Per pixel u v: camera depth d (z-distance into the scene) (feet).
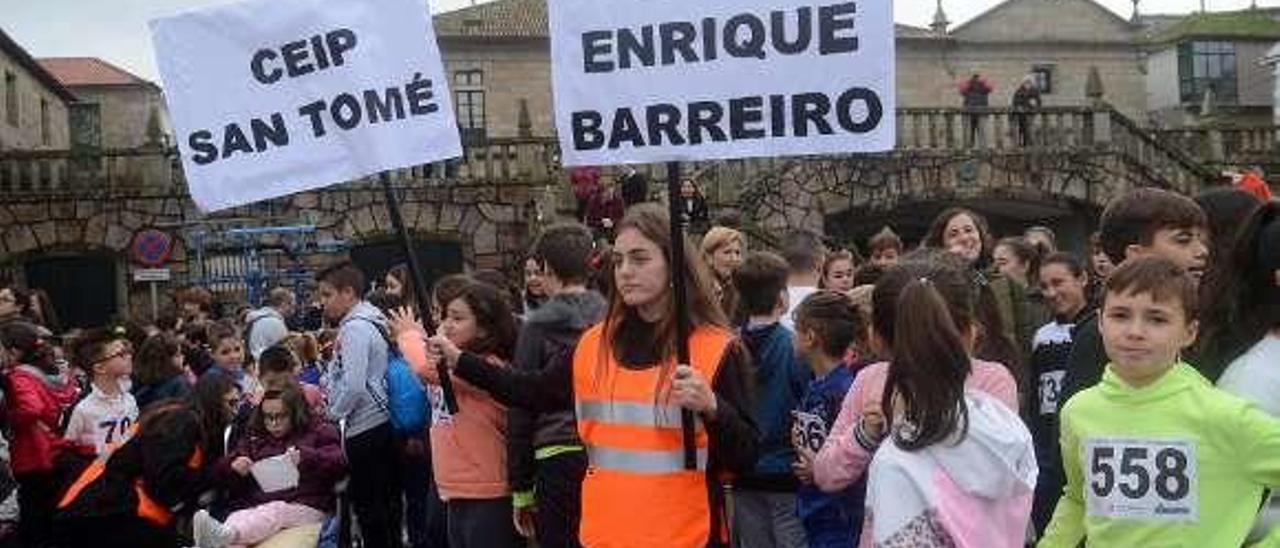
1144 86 157.38
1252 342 12.01
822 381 18.56
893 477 12.99
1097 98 87.76
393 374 27.14
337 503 27.30
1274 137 98.99
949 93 152.15
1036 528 20.33
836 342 18.43
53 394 31.50
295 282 75.51
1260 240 11.93
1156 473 11.73
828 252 28.73
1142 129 90.53
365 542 27.76
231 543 23.53
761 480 19.97
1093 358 15.37
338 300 27.45
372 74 17.75
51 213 81.51
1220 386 11.99
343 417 27.30
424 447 27.32
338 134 17.89
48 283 82.58
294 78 17.94
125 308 82.38
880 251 28.48
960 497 12.90
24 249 81.15
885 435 14.38
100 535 24.26
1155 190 15.51
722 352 13.87
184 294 49.24
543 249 19.04
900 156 84.28
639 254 14.06
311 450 25.30
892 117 14.34
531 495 18.67
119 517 24.31
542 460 18.03
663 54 14.76
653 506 13.76
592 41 14.94
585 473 16.11
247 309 52.90
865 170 83.76
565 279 18.89
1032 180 86.07
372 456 27.37
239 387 28.63
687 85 14.70
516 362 18.61
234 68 18.06
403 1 17.76
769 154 14.62
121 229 82.07
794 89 14.51
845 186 83.51
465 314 20.24
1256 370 11.74
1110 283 12.12
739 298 21.08
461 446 20.22
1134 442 11.89
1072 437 12.53
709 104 14.67
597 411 14.32
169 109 18.16
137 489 24.50
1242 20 168.35
